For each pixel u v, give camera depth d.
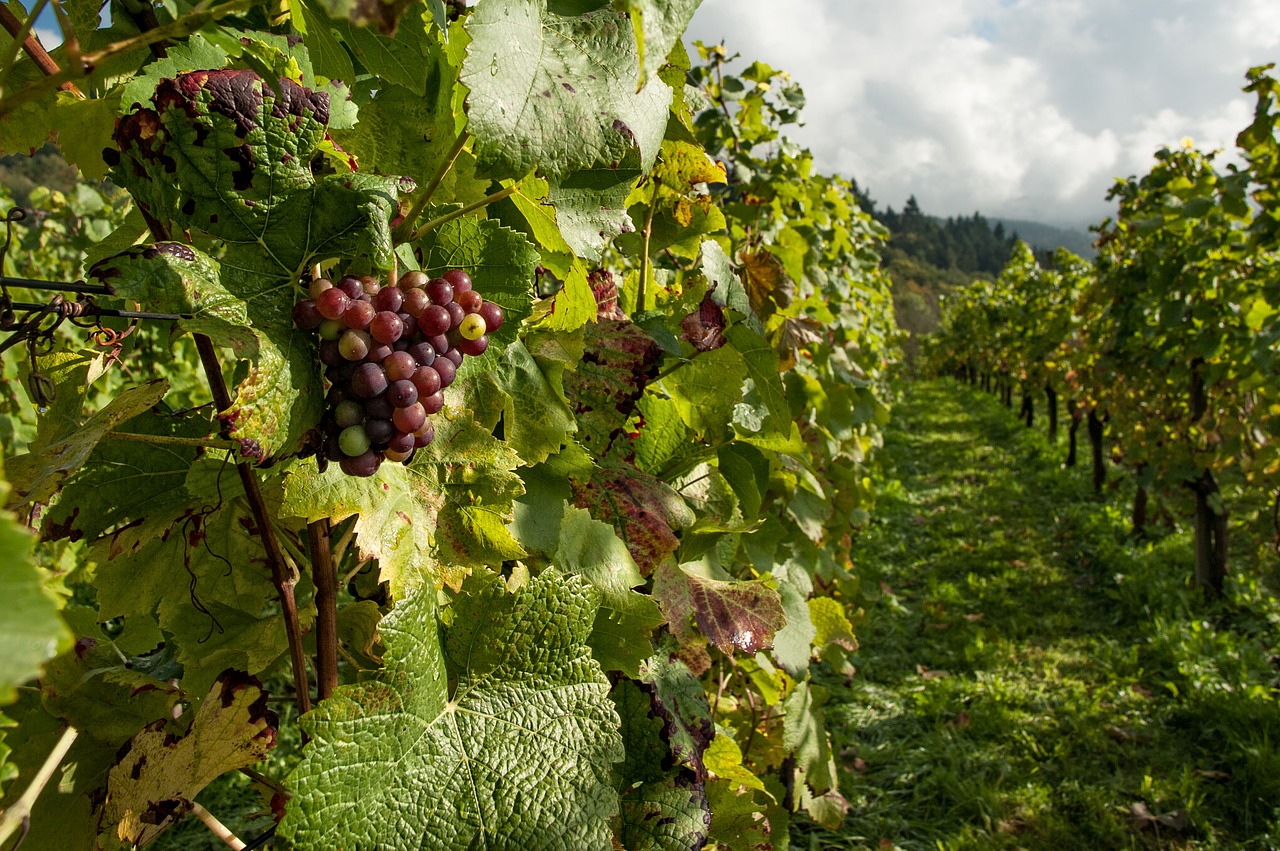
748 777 1.71
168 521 1.19
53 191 5.84
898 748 4.48
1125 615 6.20
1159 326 6.69
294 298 0.85
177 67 0.92
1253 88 5.25
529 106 0.84
